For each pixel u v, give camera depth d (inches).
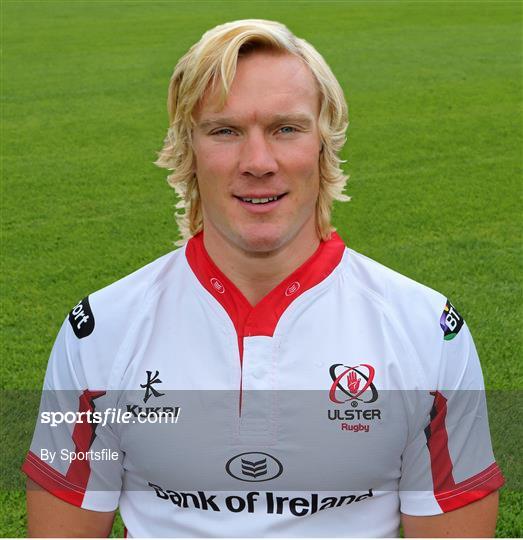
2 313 198.1
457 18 700.7
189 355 68.4
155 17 772.6
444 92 442.9
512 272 217.8
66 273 223.9
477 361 70.7
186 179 71.4
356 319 68.8
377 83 468.4
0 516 125.6
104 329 69.3
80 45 619.5
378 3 824.3
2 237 250.5
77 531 72.6
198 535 69.3
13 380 165.0
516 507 125.7
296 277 68.1
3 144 364.8
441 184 297.6
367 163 324.8
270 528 68.4
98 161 336.2
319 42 604.7
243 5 848.9
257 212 62.9
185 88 62.6
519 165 320.8
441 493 69.6
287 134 62.3
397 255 232.1
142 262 233.0
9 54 587.2
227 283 68.3
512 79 469.1
